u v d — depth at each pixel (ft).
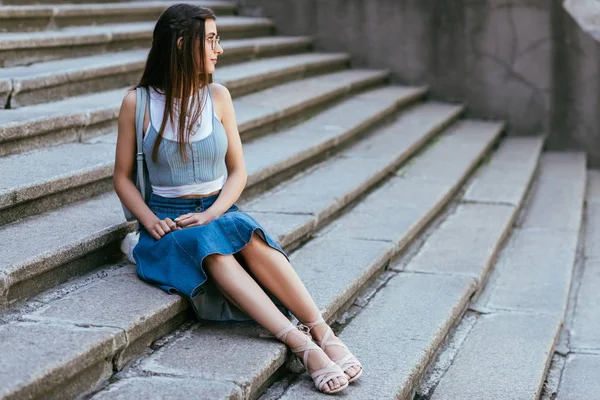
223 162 11.28
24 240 10.77
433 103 27.76
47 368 8.09
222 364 9.48
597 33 25.70
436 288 13.71
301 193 16.37
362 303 13.05
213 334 10.37
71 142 14.88
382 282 14.02
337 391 9.70
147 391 8.75
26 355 8.38
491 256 15.66
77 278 10.93
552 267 16.19
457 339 12.89
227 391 8.79
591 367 12.62
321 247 14.30
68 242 10.70
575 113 26.45
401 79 28.40
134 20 23.49
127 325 9.28
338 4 28.71
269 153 17.38
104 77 17.95
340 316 12.39
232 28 26.30
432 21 27.58
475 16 26.94
